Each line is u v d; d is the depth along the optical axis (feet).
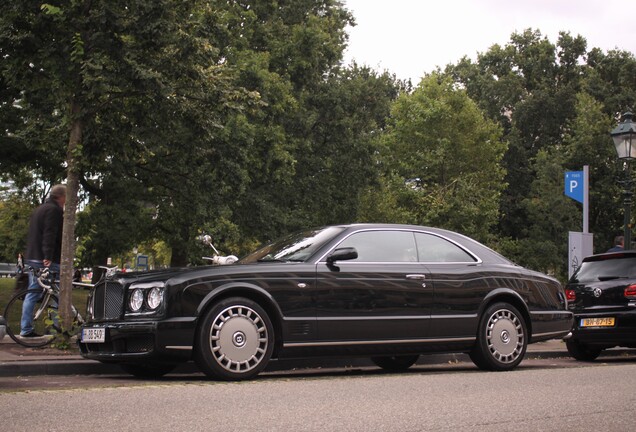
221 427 16.24
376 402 20.27
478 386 24.18
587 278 42.42
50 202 37.65
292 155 100.89
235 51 96.37
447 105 153.79
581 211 174.91
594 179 174.60
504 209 187.52
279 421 17.07
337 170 112.57
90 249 88.17
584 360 42.96
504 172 160.86
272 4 106.83
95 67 36.01
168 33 38.19
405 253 30.50
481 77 195.31
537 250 170.19
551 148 178.09
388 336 29.12
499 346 31.55
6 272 195.83
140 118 41.68
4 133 78.07
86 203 89.45
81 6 37.42
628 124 56.90
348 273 28.68
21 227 185.98
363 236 29.96
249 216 97.50
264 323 26.55
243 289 26.66
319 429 16.15
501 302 32.01
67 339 34.55
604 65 199.00
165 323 25.45
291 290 27.45
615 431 16.51
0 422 16.60
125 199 85.87
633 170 145.28
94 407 18.90
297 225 103.30
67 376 28.99
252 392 22.06
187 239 95.61
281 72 105.81
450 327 30.48
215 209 82.02
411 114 153.17
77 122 38.47
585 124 171.53
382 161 139.44
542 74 198.18
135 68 37.32
